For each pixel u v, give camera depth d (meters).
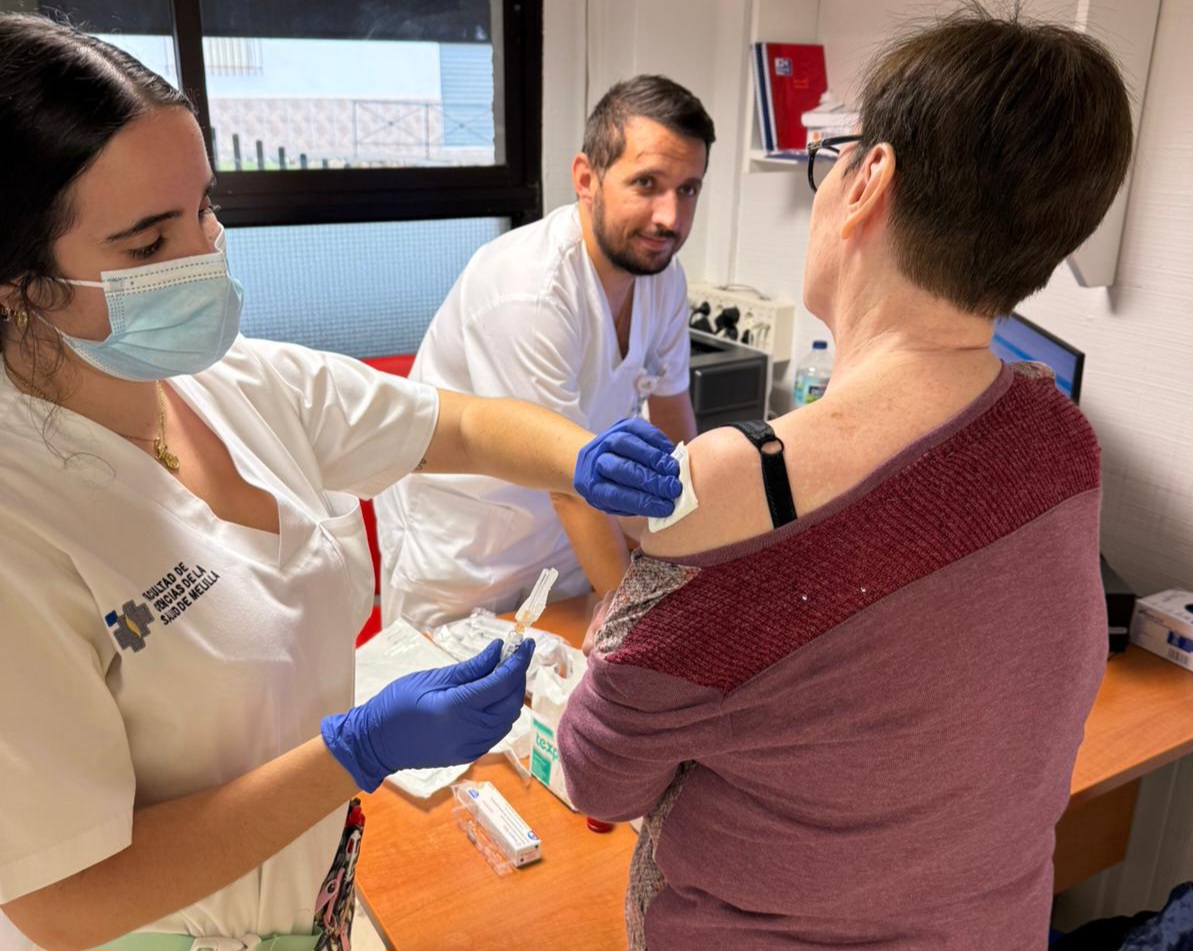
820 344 2.50
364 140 2.65
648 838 0.95
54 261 0.78
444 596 1.95
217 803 0.85
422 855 1.26
